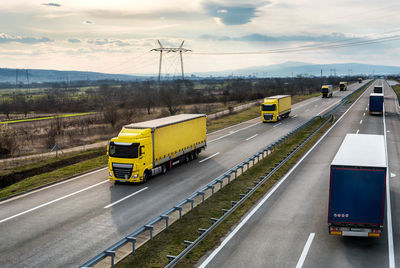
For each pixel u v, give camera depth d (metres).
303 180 21.45
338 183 12.52
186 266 11.25
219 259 11.72
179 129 25.69
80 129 49.12
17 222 15.77
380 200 12.27
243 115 61.19
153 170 22.78
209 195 19.22
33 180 22.98
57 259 12.21
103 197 19.30
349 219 12.53
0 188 23.75
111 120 49.00
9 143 32.81
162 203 18.06
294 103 82.56
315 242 13.00
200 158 29.02
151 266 11.38
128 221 15.70
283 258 11.75
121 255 12.56
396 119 48.97
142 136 21.58
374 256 11.87
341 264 11.30
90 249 12.98
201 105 84.38
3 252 12.79
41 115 73.44
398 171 23.39
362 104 71.00
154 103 76.81
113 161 21.52
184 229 14.45
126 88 147.50
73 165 27.22
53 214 16.73
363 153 14.52
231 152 30.97
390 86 146.50
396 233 13.82
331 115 54.19
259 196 18.53
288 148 31.25
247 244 12.87
